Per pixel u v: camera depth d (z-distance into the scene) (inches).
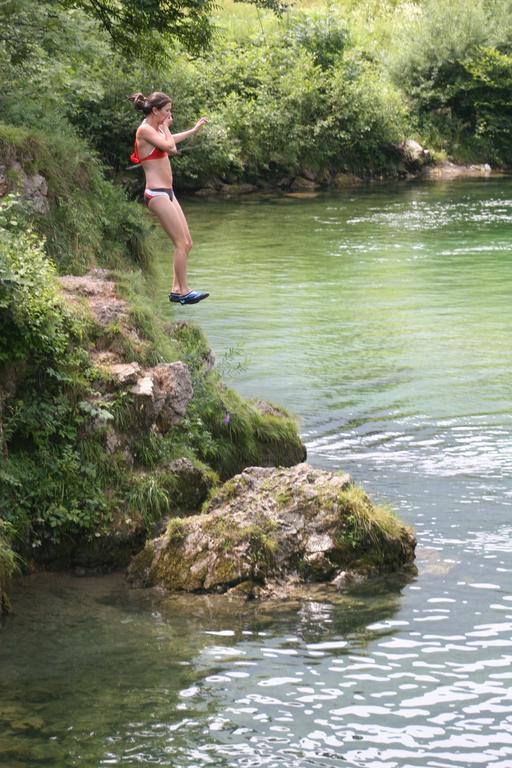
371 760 277.9
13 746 281.6
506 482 489.7
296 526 401.1
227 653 336.5
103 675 321.4
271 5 988.6
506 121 2167.8
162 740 285.7
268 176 1803.6
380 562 397.7
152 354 475.8
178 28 919.0
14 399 424.8
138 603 377.4
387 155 1977.1
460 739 287.7
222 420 495.5
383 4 2390.5
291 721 295.6
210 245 1215.6
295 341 773.3
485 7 2201.0
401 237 1288.1
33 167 594.9
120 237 668.1
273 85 1830.7
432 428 570.9
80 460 425.7
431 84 2106.3
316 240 1263.5
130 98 523.5
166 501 430.6
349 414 597.0
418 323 836.0
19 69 834.2
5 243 461.1
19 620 362.3
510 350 747.4
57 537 410.9
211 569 387.9
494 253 1176.8
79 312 461.4
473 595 378.0
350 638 346.6
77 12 869.2
